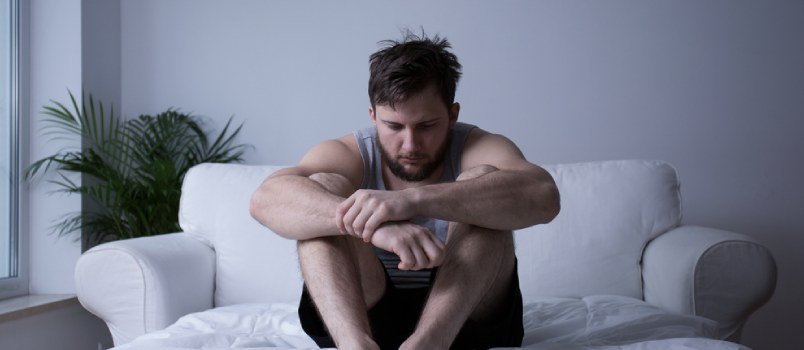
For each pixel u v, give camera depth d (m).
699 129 2.88
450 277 1.07
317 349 1.10
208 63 3.26
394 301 1.27
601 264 2.15
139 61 3.30
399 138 1.34
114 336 1.88
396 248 1.08
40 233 2.85
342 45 3.15
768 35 2.85
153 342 1.32
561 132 2.96
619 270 2.15
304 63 3.18
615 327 1.53
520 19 3.00
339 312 1.03
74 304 2.70
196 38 3.27
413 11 3.09
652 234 2.18
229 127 3.23
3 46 2.75
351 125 3.13
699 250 1.83
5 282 2.66
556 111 2.97
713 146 2.88
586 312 1.77
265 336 1.43
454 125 1.52
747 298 1.81
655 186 2.22
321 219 1.12
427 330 0.99
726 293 1.81
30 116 2.87
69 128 2.88
